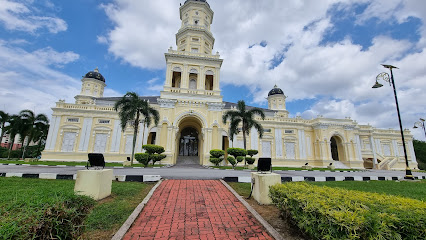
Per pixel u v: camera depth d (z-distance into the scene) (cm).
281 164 3092
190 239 373
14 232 177
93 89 3819
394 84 1384
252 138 3067
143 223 439
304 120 3509
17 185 686
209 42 3088
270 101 4703
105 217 438
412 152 3831
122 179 859
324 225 281
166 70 2736
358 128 3466
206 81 3108
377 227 238
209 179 929
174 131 2477
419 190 827
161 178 911
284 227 421
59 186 683
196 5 3100
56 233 225
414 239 238
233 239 376
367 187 862
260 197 580
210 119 2591
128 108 2019
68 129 2644
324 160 3134
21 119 3259
